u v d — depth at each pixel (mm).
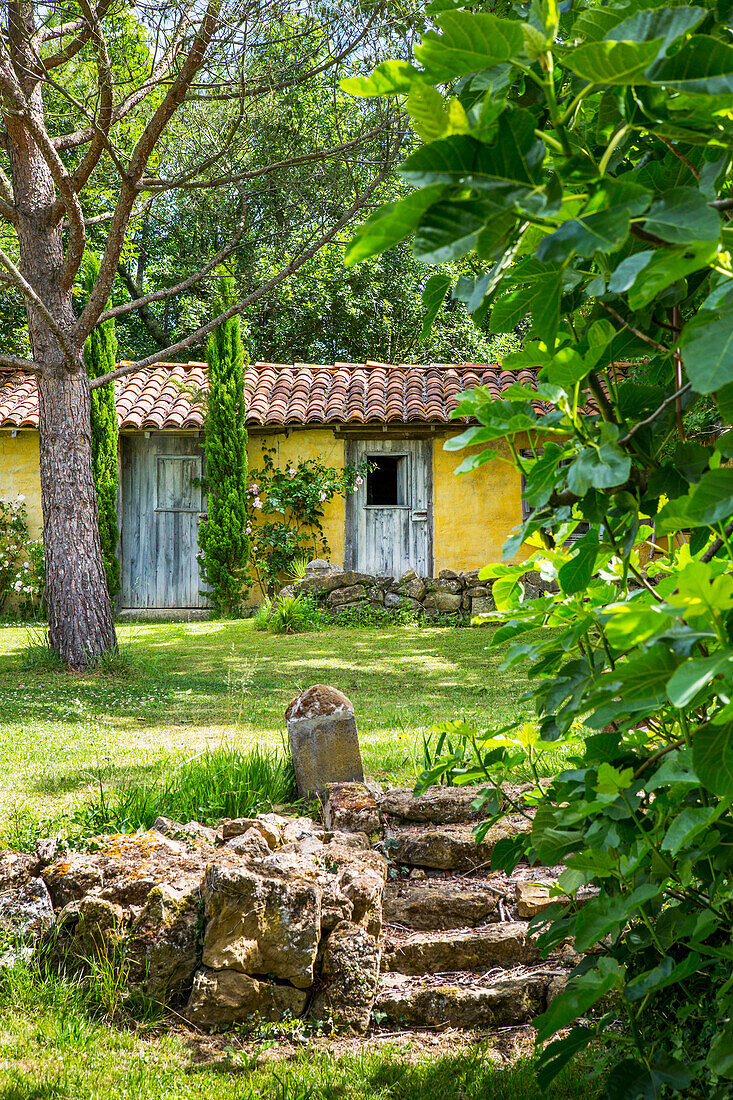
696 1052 2359
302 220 9188
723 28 1294
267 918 3129
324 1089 2674
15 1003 2992
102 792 4082
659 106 1172
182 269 20266
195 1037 2975
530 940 3352
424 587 12547
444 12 1052
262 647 10227
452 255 988
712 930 1740
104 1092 2602
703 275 1547
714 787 1281
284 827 4027
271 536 13617
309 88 8367
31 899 3262
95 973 3086
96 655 8531
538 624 1797
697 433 2033
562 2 1496
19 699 6957
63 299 8758
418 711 6566
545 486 1527
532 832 2039
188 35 7121
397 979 3287
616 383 1660
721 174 1308
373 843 4051
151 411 13820
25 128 8562
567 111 1126
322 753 4613
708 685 1291
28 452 13555
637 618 1197
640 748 1971
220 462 13328
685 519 1266
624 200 1029
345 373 15039
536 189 1006
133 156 7680
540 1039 1912
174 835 3814
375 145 8523
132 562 13938
